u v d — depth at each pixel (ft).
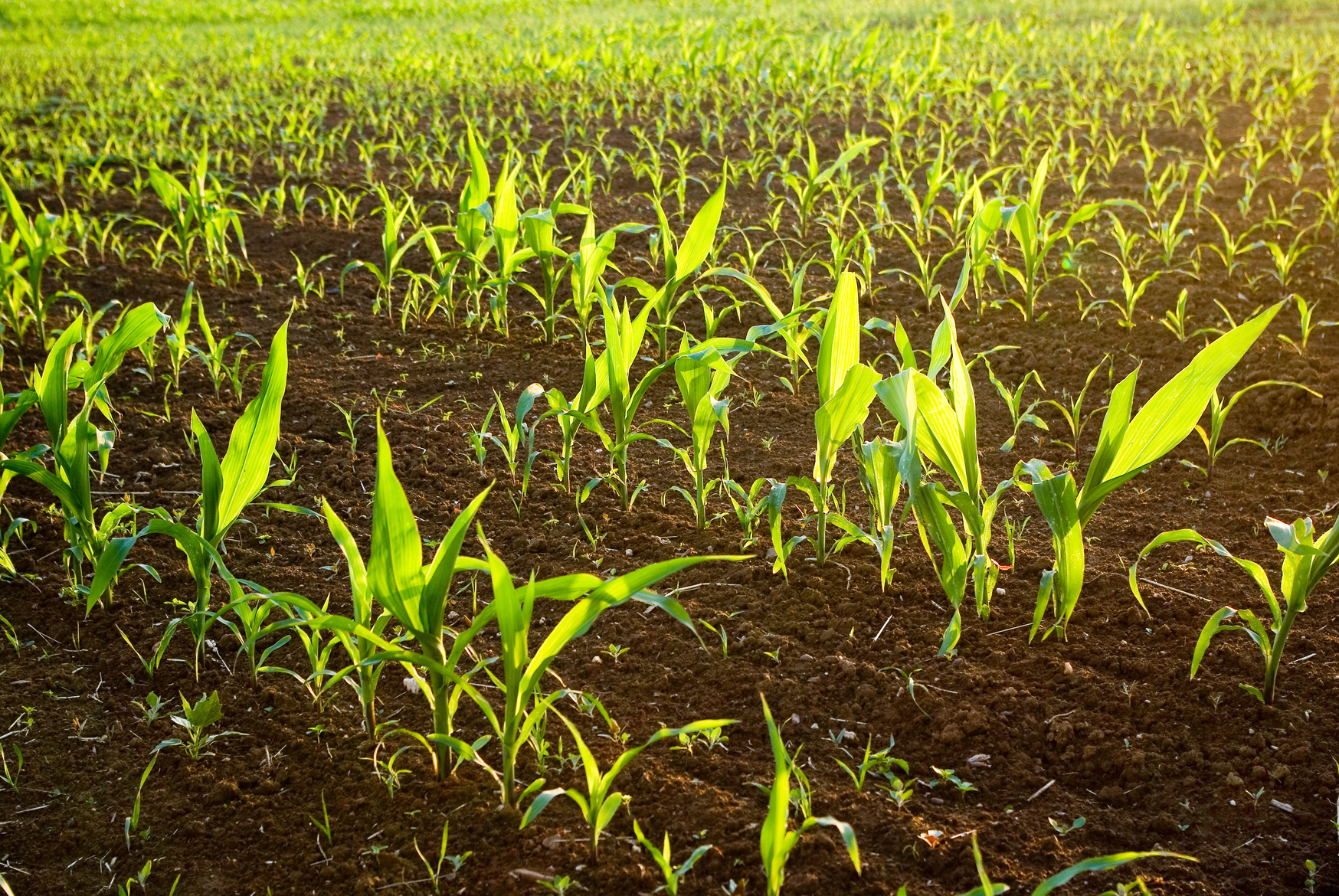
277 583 10.75
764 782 7.98
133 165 26.45
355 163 26.91
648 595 6.91
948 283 18.06
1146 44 39.73
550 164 26.22
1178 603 9.77
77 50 49.85
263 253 20.56
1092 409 13.74
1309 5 50.14
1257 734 8.16
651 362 15.55
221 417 14.21
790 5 59.62
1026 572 10.39
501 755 8.46
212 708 8.43
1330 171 21.08
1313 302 15.93
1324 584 9.99
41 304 16.16
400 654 7.08
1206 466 12.32
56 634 10.10
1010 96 31.60
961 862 7.18
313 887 7.36
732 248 20.08
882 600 10.09
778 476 12.54
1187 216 20.43
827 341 9.59
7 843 7.82
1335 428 12.48
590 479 12.61
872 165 25.30
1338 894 6.86
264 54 44.65
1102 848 7.30
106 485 12.62
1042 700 8.70
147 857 7.68
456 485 12.57
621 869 7.25
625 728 8.62
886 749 8.29
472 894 7.18
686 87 33.58
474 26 56.13
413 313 17.61
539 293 18.58
